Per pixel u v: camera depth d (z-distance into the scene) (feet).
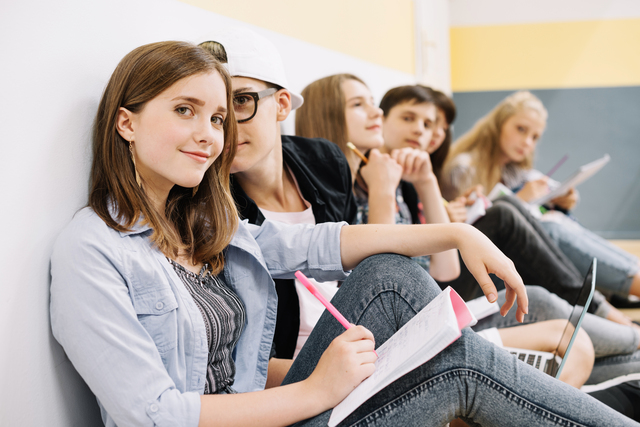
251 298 3.19
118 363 2.17
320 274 3.25
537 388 2.45
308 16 6.40
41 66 2.48
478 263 2.89
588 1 13.58
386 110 7.36
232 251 3.22
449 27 14.17
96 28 2.95
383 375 2.23
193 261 2.92
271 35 5.53
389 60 9.25
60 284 2.30
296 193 4.58
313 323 4.04
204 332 2.61
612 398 3.98
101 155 2.62
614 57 13.52
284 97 3.94
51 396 2.55
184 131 2.54
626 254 7.21
